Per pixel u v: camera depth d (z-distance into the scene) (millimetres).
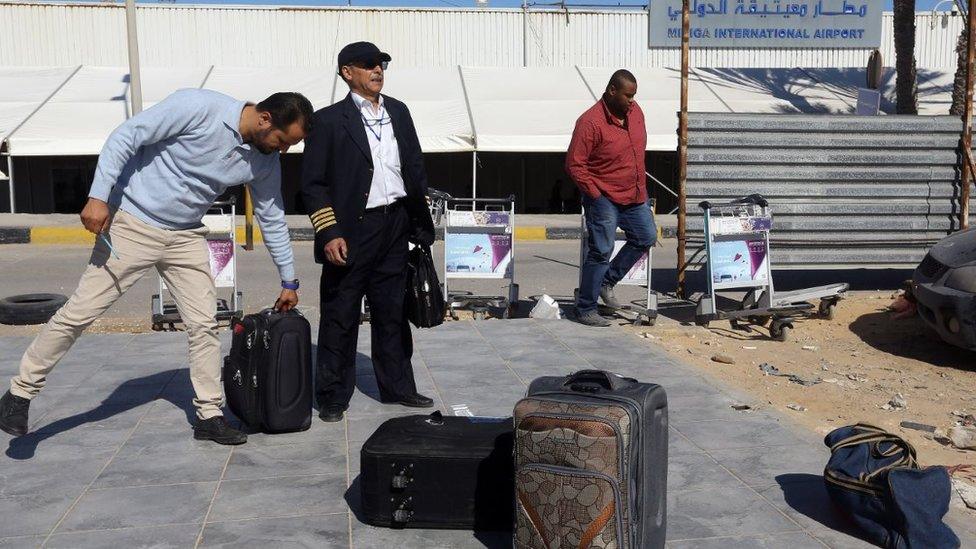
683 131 9195
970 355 7727
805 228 9375
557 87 23641
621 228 8273
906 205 9453
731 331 8469
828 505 4207
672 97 23250
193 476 4562
